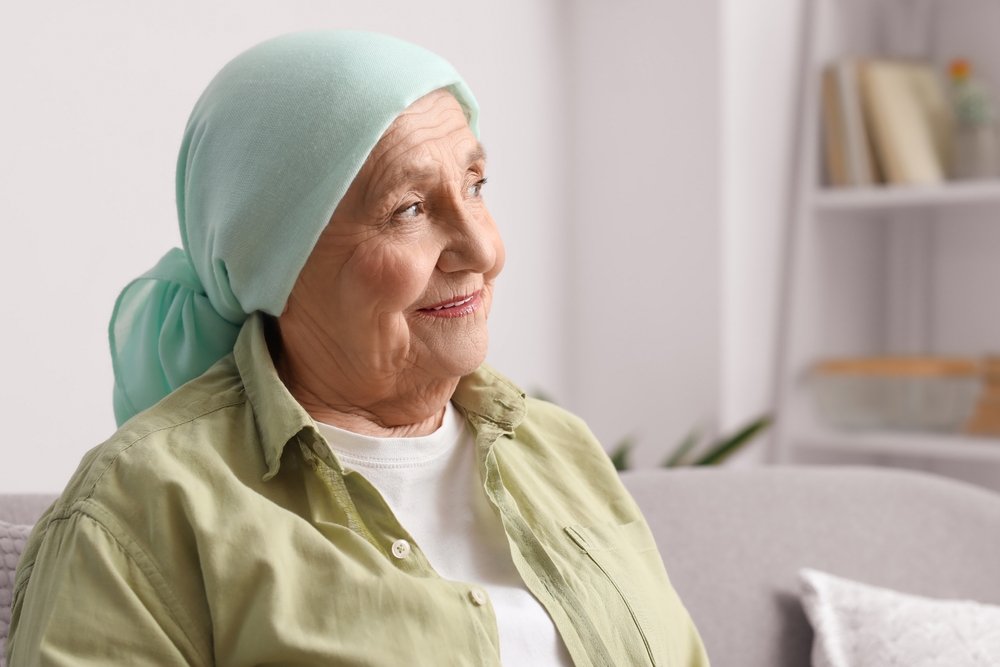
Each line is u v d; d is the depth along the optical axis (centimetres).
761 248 247
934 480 151
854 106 248
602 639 98
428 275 98
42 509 114
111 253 156
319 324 100
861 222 276
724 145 232
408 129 97
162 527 85
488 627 91
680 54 238
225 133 99
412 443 103
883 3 275
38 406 147
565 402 256
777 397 254
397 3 201
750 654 135
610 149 251
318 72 96
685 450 213
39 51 145
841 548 143
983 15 266
